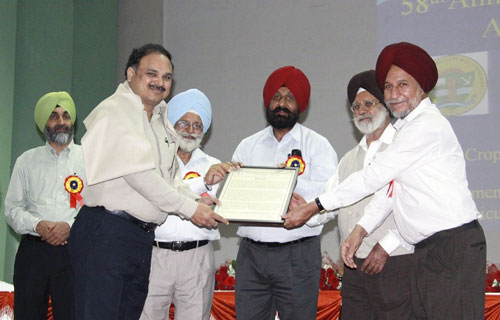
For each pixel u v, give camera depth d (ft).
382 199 11.87
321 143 14.37
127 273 10.66
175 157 12.44
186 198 11.32
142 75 11.38
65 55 24.52
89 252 10.52
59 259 14.83
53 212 15.53
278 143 14.56
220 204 12.89
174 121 14.49
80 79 26.73
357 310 12.47
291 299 13.39
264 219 12.53
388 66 11.69
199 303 13.55
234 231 26.89
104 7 28.50
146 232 11.03
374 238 12.30
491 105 24.90
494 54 25.03
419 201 10.75
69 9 24.84
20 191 15.64
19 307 14.82
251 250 13.67
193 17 28.84
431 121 11.04
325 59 27.17
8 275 21.63
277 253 13.43
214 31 28.55
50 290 14.97
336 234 25.72
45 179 15.72
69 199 15.71
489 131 24.81
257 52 27.99
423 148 10.89
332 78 27.02
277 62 27.71
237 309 13.71
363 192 11.64
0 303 16.39
